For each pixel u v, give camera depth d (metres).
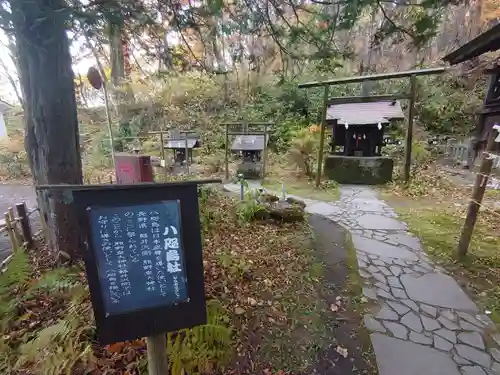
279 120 12.98
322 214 5.87
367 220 5.50
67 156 3.22
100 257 1.39
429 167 9.20
